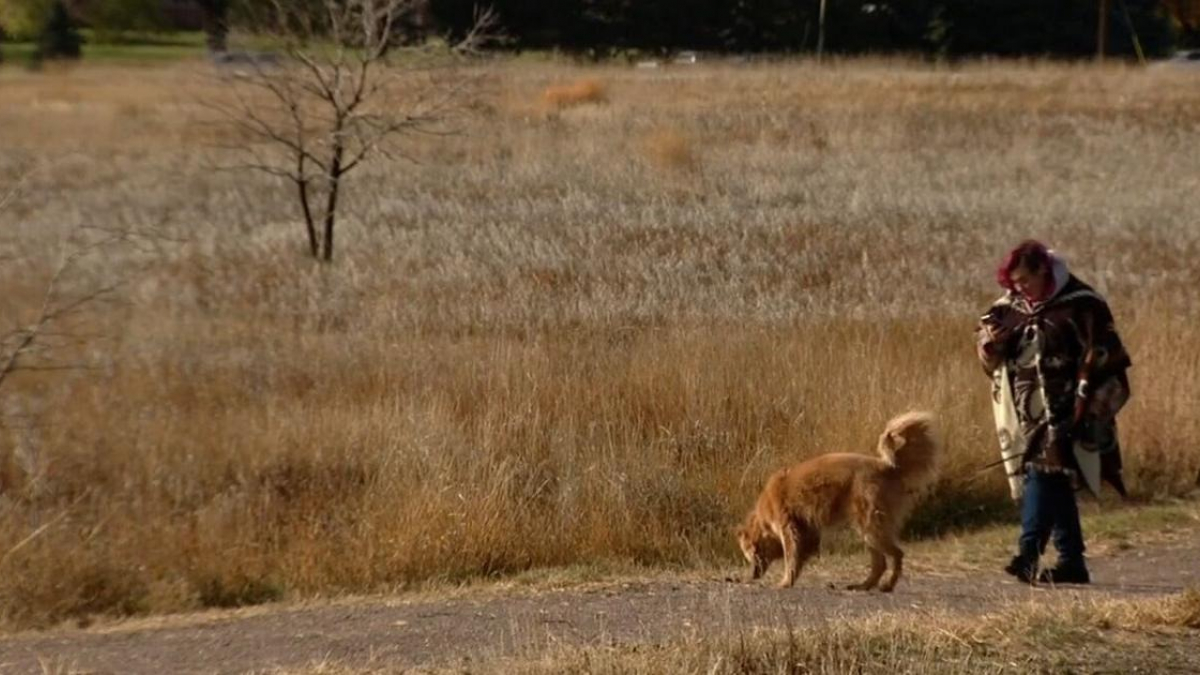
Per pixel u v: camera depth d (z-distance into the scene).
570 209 45.75
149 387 25.78
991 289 34.44
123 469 22.03
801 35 132.38
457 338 29.42
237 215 46.03
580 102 76.69
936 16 130.75
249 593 19.48
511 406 23.69
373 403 24.31
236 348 28.58
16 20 107.25
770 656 13.02
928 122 70.88
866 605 16.50
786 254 39.31
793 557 17.78
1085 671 12.81
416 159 53.88
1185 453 23.75
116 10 110.62
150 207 47.69
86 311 31.72
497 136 62.22
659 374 24.31
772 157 58.91
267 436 22.62
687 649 13.31
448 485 21.17
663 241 41.00
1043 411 16.59
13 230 42.34
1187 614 14.19
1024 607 14.66
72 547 19.50
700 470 22.56
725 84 87.88
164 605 18.95
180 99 74.69
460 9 113.44
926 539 21.62
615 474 21.64
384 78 42.31
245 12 55.97
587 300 32.09
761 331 27.70
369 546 20.16
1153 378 24.91
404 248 39.59
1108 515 22.11
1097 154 62.38
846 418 23.05
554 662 13.28
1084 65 108.25
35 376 26.62
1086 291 16.53
